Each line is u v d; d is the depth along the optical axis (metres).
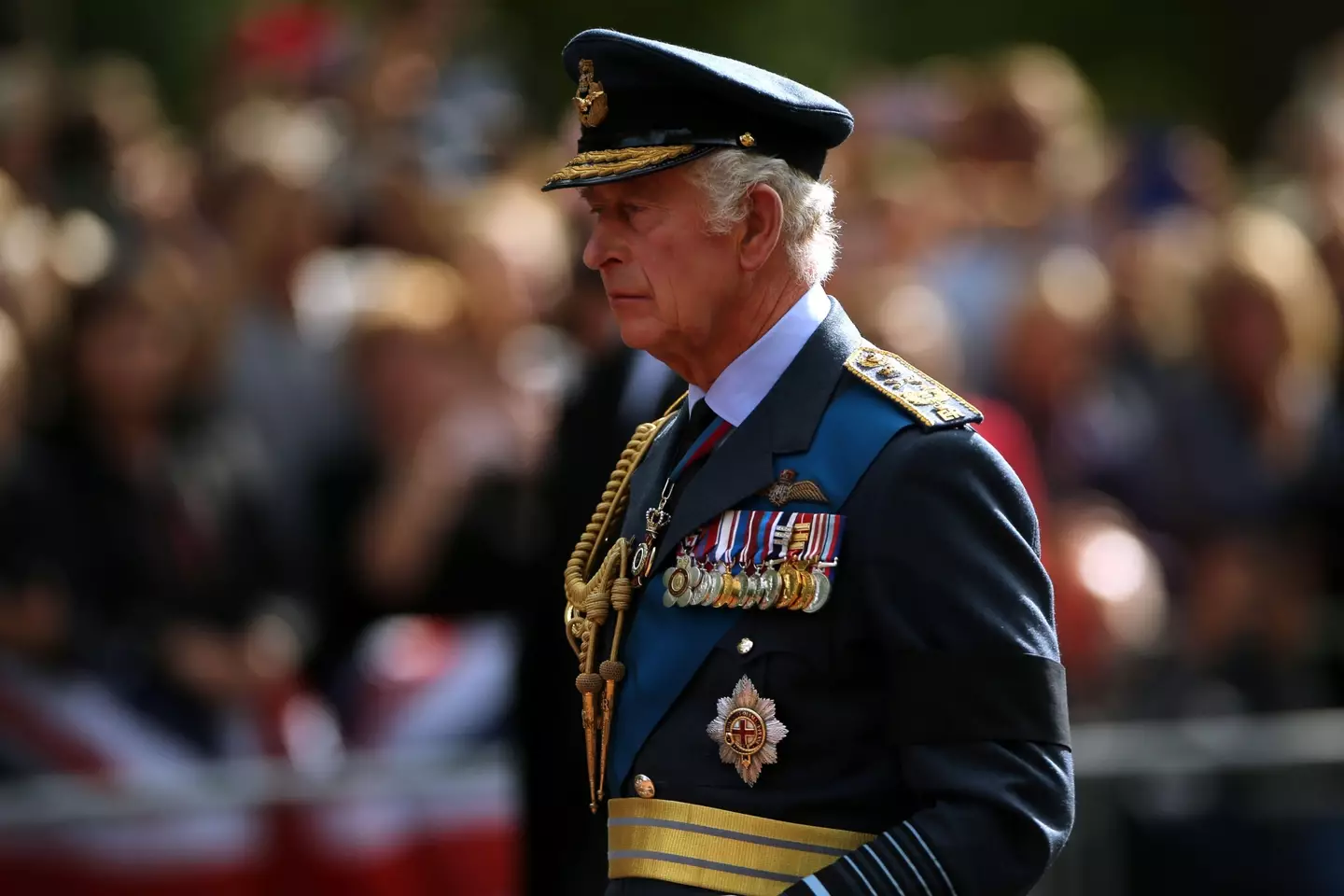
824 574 8.50
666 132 8.71
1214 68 47.28
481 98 28.05
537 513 14.66
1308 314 23.41
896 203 25.48
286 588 18.72
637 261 8.83
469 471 18.88
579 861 14.30
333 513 19.20
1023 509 8.70
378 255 22.36
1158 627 20.62
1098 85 45.59
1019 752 8.27
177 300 18.45
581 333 14.95
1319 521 23.11
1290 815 18.94
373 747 18.19
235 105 27.45
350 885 17.39
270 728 17.80
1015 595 8.43
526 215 22.02
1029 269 25.84
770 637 8.59
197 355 18.62
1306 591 22.78
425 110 26.73
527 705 14.54
